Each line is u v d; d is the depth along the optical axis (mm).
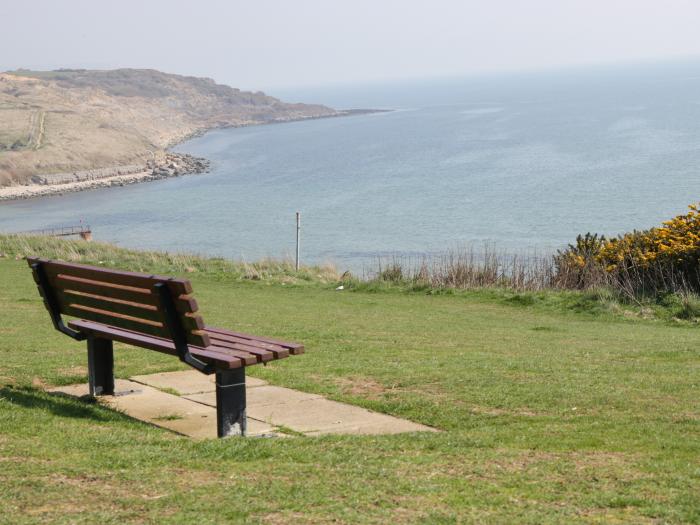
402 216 75625
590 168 98312
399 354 11633
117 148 159500
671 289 19172
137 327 7648
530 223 67250
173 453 6164
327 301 20656
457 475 5746
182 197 105562
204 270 27312
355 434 7102
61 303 8719
